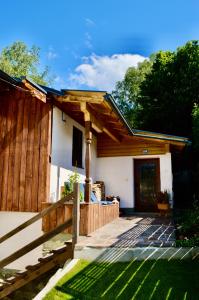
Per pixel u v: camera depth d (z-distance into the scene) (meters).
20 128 8.19
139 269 4.89
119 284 4.49
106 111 8.57
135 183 12.73
